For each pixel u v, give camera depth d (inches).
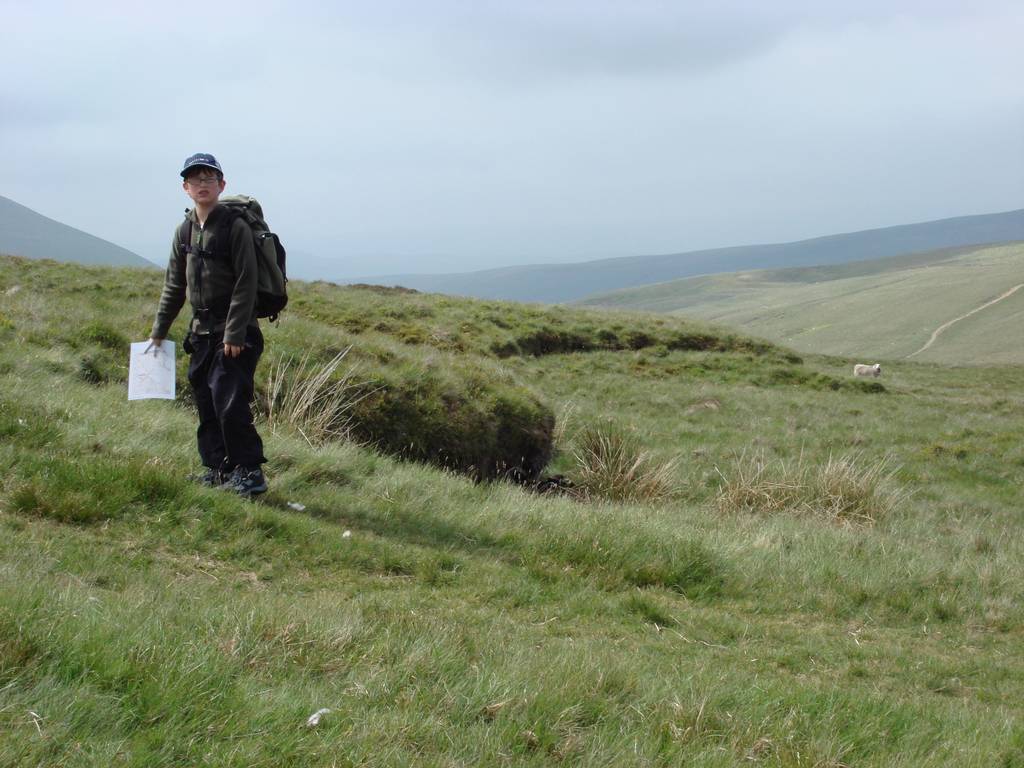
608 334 1234.6
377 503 319.0
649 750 146.5
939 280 7815.0
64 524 234.2
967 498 682.8
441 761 130.0
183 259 270.2
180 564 224.7
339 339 561.3
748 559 337.1
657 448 732.0
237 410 273.1
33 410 305.4
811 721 175.2
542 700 155.8
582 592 272.4
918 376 1642.5
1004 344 4362.7
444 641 184.7
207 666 141.9
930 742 177.5
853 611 307.6
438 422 491.5
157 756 117.1
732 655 238.4
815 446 814.5
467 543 301.6
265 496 293.0
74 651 135.7
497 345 1047.0
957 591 340.2
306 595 222.5
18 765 109.0
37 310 487.5
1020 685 247.9
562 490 531.2
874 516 535.5
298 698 142.5
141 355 270.7
